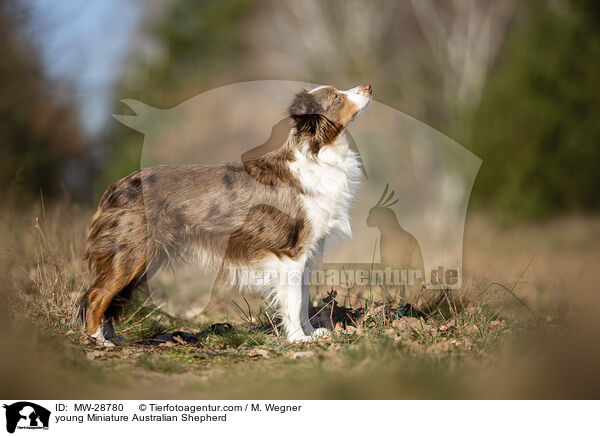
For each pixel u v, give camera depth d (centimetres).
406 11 3750
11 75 2433
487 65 2988
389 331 802
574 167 2239
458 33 3366
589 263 1229
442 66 3325
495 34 3231
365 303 966
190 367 711
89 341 784
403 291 1041
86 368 656
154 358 732
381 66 3606
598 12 2359
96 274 810
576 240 1678
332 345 791
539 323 854
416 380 600
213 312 1061
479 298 955
